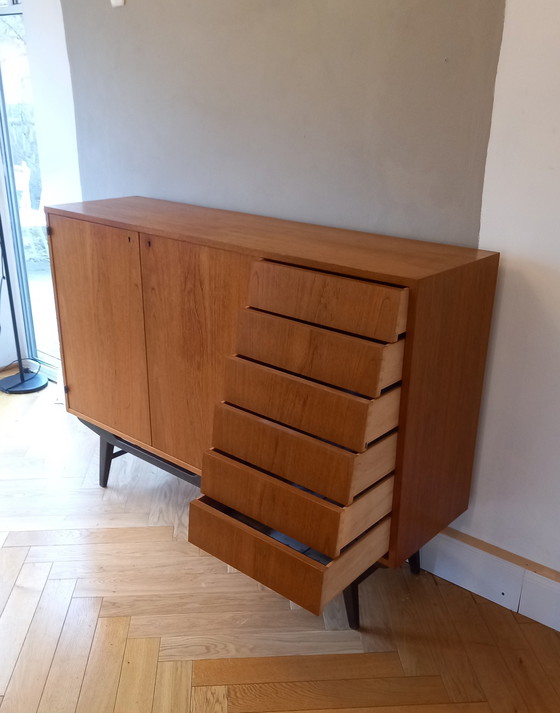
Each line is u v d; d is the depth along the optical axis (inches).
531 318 63.3
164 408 78.2
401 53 64.7
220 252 65.7
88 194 102.3
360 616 71.1
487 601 73.5
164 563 78.4
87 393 87.9
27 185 118.0
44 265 121.9
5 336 128.9
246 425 60.2
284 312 58.6
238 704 60.7
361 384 53.6
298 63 72.4
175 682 62.8
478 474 71.3
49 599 72.5
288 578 56.6
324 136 72.8
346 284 54.2
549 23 55.9
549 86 57.2
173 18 81.7
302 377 57.7
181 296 71.0
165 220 75.4
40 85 102.0
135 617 70.3
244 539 59.1
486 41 59.5
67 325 86.6
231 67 78.3
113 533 83.4
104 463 91.6
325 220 75.5
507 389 66.7
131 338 78.6
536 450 66.6
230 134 81.1
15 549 80.1
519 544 70.8
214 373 70.9
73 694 61.4
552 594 68.6
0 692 61.4
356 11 66.6
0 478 95.0
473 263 58.8
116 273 77.1
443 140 64.4
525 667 65.2
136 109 90.1
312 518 55.7
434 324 55.9
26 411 115.4
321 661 65.4
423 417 58.9
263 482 58.7
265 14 73.5
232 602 72.7
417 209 68.0
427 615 71.4
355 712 60.2
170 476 96.3
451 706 61.0
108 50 90.4
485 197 63.1
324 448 55.0
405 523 61.9
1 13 106.7
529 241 61.6
